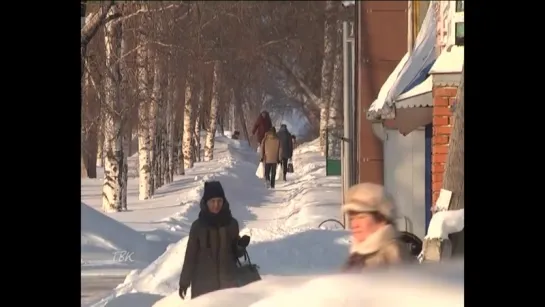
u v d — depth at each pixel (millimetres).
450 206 22125
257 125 120688
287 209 77625
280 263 34844
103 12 50812
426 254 19406
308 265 31719
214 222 25094
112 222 46281
